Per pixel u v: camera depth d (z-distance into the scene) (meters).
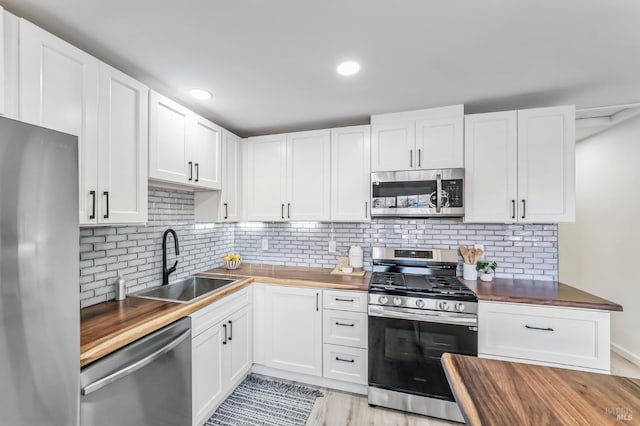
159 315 1.51
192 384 1.69
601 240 3.02
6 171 0.78
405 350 1.98
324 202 2.58
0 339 0.76
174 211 2.35
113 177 1.47
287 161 2.71
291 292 2.33
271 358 2.38
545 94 2.02
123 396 1.25
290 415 1.95
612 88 1.92
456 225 2.52
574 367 1.75
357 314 2.15
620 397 0.82
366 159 2.46
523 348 1.83
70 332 0.94
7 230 0.78
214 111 2.36
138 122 1.63
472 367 1.00
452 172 2.15
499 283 2.24
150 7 1.17
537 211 2.05
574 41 1.40
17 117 1.08
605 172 2.96
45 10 1.18
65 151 0.93
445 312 1.91
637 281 2.62
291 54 1.53
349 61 1.60
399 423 1.89
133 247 1.96
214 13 1.21
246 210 2.83
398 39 1.40
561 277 3.66
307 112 2.38
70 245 0.94
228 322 2.06
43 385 0.86
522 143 2.08
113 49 1.47
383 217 2.43
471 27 1.31
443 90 1.96
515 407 0.78
